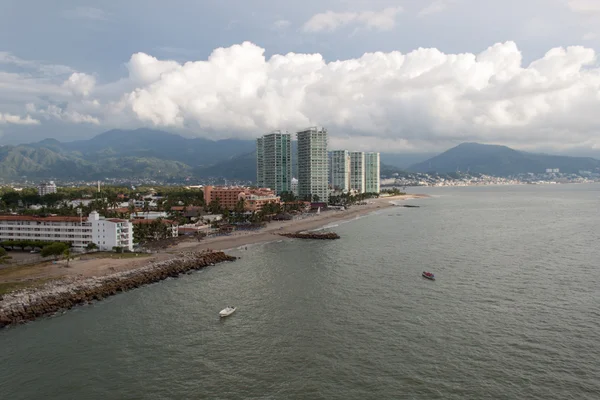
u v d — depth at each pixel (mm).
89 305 105625
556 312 95438
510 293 109438
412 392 64438
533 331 85312
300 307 101562
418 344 80000
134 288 120812
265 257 164125
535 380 67312
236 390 65875
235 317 95875
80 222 167000
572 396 63094
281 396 64000
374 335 84312
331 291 113938
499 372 69812
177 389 66375
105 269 130875
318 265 146625
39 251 160625
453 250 169625
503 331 85438
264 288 118688
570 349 77438
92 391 66125
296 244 195000
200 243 194000
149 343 82688
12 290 106938
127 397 64562
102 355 77812
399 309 98562
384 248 177625
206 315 97562
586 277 124062
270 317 95375
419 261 149125
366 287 116750
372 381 67562
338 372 70500
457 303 102188
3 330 89250
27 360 76188
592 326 87375
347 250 175000
